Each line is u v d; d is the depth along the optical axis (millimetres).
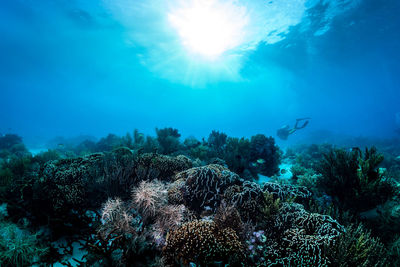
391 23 28750
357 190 4855
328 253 2797
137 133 14125
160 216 3494
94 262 2668
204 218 3879
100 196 4328
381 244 3424
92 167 4949
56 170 4629
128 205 3871
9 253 2893
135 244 2717
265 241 3377
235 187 4699
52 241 3484
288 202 4387
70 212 3926
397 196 4938
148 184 3973
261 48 35938
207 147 11266
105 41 36406
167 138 12000
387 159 13859
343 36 32219
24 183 4367
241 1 22141
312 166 12367
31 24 33625
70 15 28547
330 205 4730
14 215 3832
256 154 10531
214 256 2688
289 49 36594
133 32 31547
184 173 5453
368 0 22734
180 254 2736
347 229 3148
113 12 26109
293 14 24828
